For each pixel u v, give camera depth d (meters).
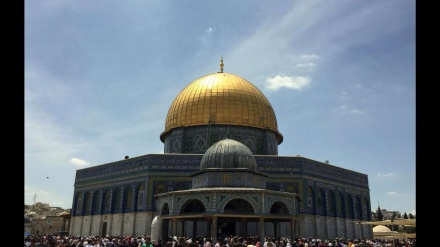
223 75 57.41
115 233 51.62
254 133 53.41
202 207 36.88
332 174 55.28
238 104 53.38
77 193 59.97
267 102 57.50
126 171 53.03
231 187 32.62
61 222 85.81
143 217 48.38
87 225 56.19
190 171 49.56
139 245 29.28
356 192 59.12
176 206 31.42
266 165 50.16
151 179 49.41
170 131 56.00
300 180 49.81
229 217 31.97
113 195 53.88
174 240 26.14
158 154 50.38
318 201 51.62
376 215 107.62
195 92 55.28
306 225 48.25
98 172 57.53
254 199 30.36
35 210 109.44
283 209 33.28
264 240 29.27
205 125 52.47
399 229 56.88
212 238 29.19
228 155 34.41
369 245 30.38
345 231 54.59
